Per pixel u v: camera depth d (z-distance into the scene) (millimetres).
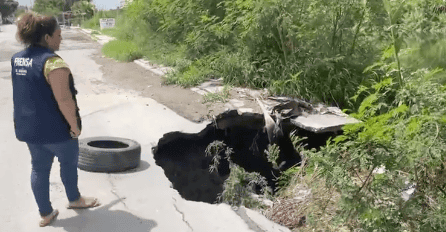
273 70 8094
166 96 8367
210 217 3779
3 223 3572
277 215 3908
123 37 16391
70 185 3680
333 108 6875
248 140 6555
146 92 8891
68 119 3205
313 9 7586
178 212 3855
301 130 6223
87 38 24172
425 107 4438
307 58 7711
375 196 3221
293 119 6285
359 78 7324
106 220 3654
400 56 6305
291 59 7844
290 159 5973
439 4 7453
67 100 3146
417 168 3482
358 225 3432
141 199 4086
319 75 7453
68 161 3514
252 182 4707
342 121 6195
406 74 6137
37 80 3107
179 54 11109
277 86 7594
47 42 3225
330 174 3383
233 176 4590
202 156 6055
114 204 3961
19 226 3527
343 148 3457
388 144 3354
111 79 10547
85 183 4375
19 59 3176
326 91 7266
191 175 5648
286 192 4469
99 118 6824
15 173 4672
